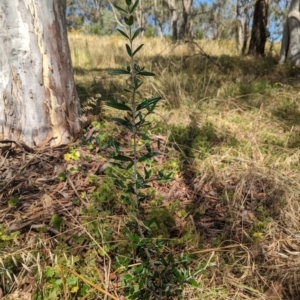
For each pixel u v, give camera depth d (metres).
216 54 9.66
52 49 2.77
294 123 3.69
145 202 2.29
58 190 2.33
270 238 2.01
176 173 2.69
